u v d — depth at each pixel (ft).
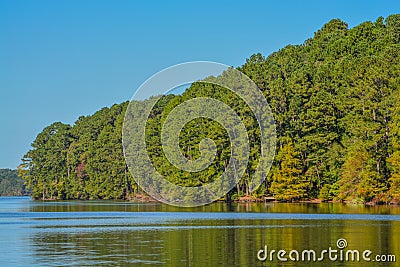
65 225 225.35
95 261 133.80
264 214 268.21
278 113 399.44
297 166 371.97
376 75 349.20
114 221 243.81
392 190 315.78
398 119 319.06
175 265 128.67
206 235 180.24
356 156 334.24
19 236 183.42
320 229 191.31
